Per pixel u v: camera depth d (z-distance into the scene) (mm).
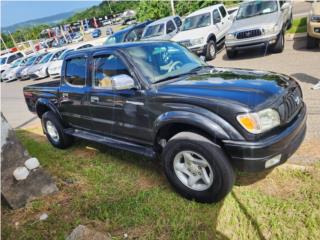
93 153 5191
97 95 4227
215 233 2908
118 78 3541
